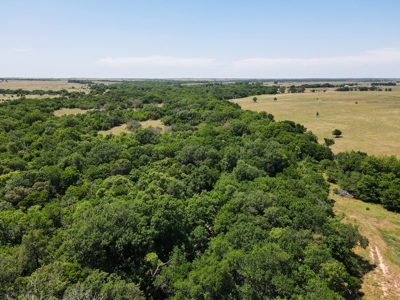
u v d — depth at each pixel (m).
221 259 29.09
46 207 39.97
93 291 24.50
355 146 84.00
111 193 42.97
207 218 39.25
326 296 23.69
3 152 60.59
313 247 30.33
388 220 48.16
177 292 26.59
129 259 31.39
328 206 43.91
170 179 46.34
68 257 29.42
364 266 36.88
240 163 52.19
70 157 56.00
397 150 79.50
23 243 28.83
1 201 41.81
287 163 58.12
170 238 35.31
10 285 24.81
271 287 25.47
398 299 31.59
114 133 88.00
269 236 32.50
